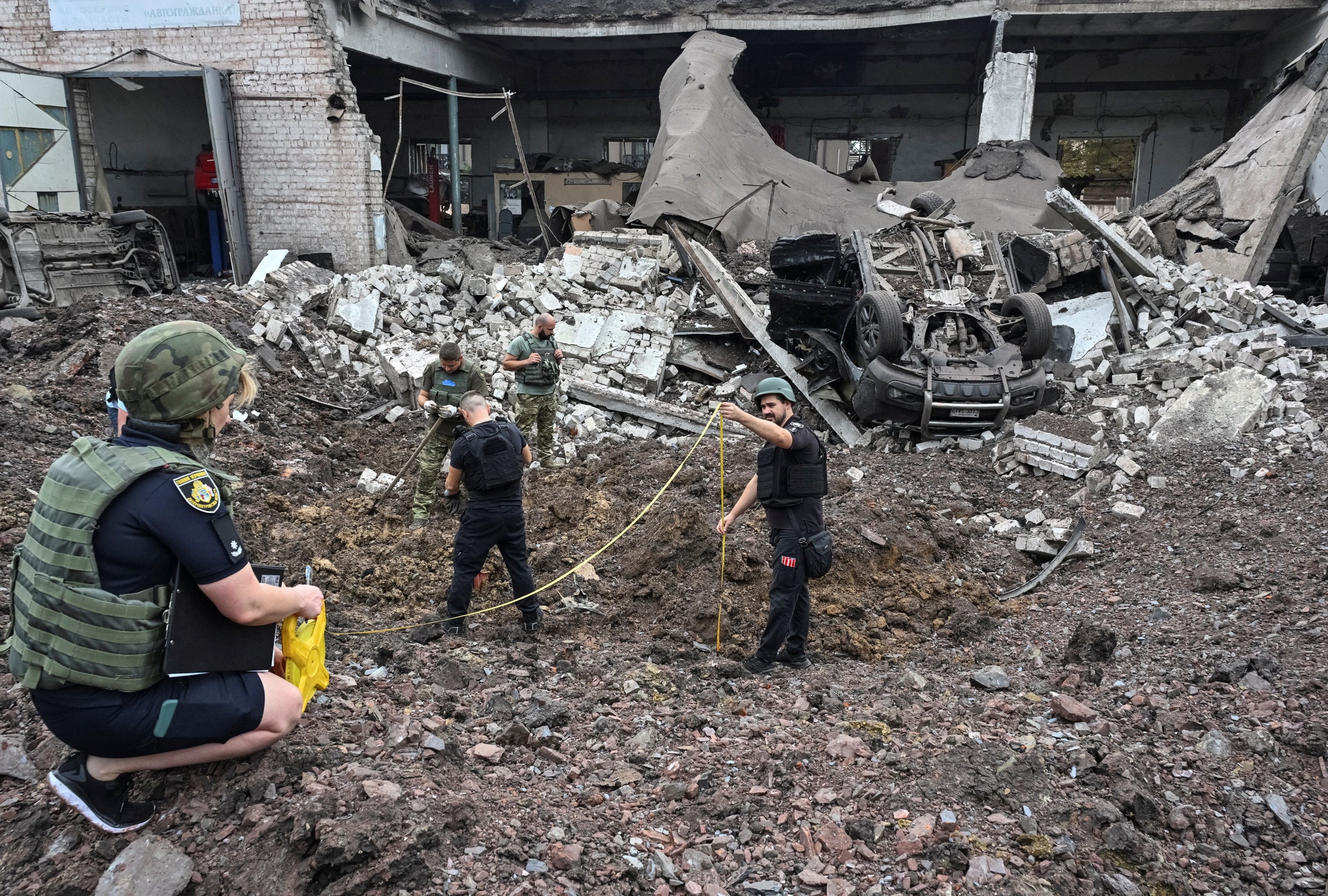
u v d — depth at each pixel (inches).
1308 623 188.5
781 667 193.0
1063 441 308.2
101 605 98.0
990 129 715.4
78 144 636.7
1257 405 312.0
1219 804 132.2
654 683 178.2
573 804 130.6
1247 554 236.5
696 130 608.4
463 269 535.2
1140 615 212.7
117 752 105.4
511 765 140.0
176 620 102.3
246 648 110.1
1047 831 123.0
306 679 125.8
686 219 553.0
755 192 587.8
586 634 213.0
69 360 356.8
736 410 178.2
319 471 326.0
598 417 403.2
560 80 959.0
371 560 245.4
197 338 104.1
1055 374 398.0
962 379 342.3
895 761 139.4
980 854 117.4
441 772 130.0
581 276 504.1
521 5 775.1
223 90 606.2
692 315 489.4
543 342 335.0
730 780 138.4
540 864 113.7
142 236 506.3
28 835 115.2
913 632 220.8
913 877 115.0
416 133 974.4
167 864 107.2
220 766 120.0
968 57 861.8
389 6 673.6
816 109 906.1
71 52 617.9
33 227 446.3
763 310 462.0
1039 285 456.8
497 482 196.1
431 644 195.2
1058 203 465.4
